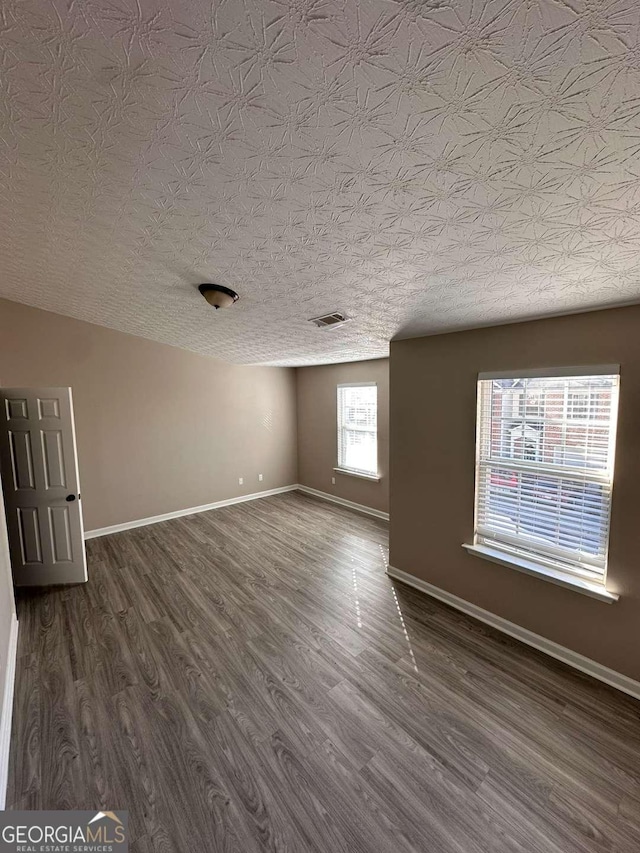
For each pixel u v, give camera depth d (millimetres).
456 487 2836
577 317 2141
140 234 1673
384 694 2076
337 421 5594
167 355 4898
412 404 3104
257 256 1752
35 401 3236
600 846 1369
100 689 2121
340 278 1934
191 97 869
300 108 875
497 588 2631
